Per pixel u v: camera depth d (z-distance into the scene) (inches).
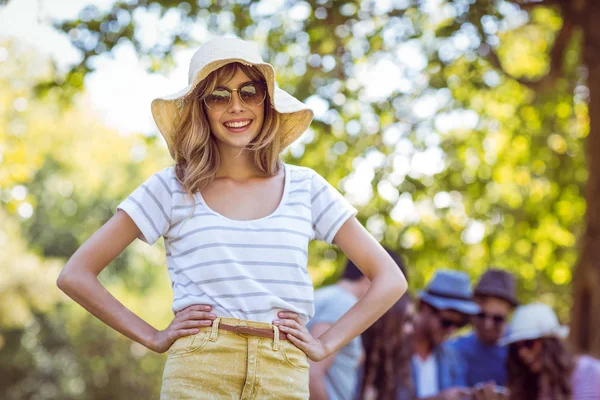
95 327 964.6
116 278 1094.4
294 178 122.6
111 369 956.6
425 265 410.9
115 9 337.7
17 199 422.6
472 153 429.7
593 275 326.0
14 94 438.0
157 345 114.2
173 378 112.0
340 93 360.5
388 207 383.2
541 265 443.2
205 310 112.3
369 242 122.9
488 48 357.7
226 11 339.0
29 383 943.0
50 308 916.0
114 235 117.7
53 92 356.5
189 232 115.9
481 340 232.2
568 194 423.8
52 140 692.7
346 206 123.0
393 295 120.4
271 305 112.7
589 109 338.0
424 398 202.8
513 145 432.1
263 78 122.2
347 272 198.4
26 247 956.6
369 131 385.1
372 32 362.6
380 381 198.5
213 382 110.8
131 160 991.0
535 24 424.2
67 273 115.9
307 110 125.2
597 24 339.0
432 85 372.2
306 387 115.3
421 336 219.0
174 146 122.3
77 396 944.9
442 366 221.0
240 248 114.1
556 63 359.6
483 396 200.5
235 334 111.5
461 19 342.3
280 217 117.6
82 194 1072.2
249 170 122.3
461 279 224.4
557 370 201.3
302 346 113.7
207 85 120.3
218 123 120.4
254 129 121.6
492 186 433.1
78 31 336.5
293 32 355.6
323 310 191.6
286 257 114.7
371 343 199.5
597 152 333.7
